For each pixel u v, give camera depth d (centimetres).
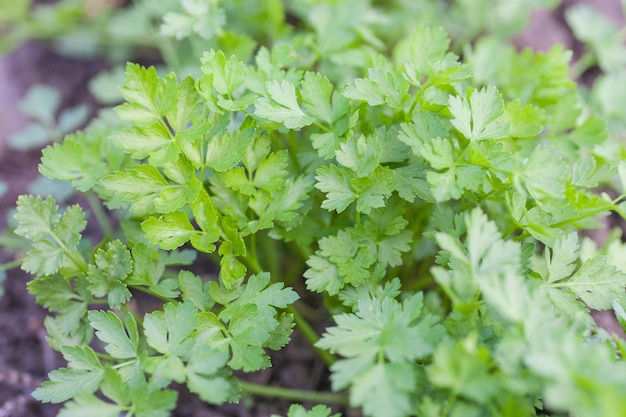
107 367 63
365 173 64
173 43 89
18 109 91
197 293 65
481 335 61
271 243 72
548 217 65
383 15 83
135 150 64
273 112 65
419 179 65
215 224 66
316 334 74
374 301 62
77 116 85
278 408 72
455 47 88
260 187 66
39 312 77
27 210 66
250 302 64
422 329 60
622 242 79
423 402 60
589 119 71
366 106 67
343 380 59
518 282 58
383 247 66
